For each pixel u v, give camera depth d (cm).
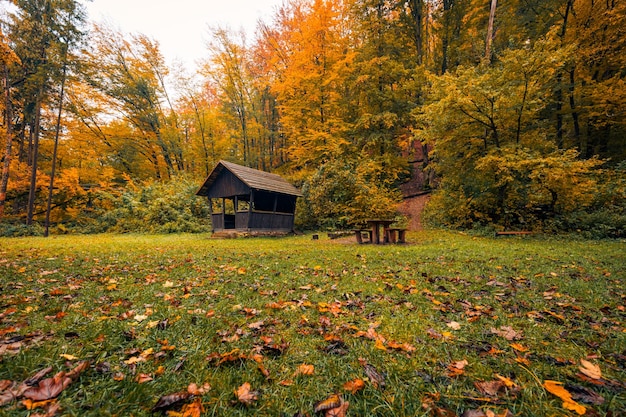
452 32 2066
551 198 1174
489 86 1102
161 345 198
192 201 1912
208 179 1482
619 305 290
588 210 1162
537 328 234
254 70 2647
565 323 244
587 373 158
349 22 2161
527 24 1627
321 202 1656
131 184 2120
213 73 2305
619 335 217
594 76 1492
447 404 137
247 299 312
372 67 1933
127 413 127
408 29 2178
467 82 1137
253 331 225
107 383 147
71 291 336
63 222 1934
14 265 489
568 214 1141
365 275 432
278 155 2959
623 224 1005
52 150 2072
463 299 313
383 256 615
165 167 2645
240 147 2780
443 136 1293
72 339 201
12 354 171
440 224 1414
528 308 285
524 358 179
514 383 150
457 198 1375
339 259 579
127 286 363
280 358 182
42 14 1438
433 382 155
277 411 132
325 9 1695
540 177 1072
